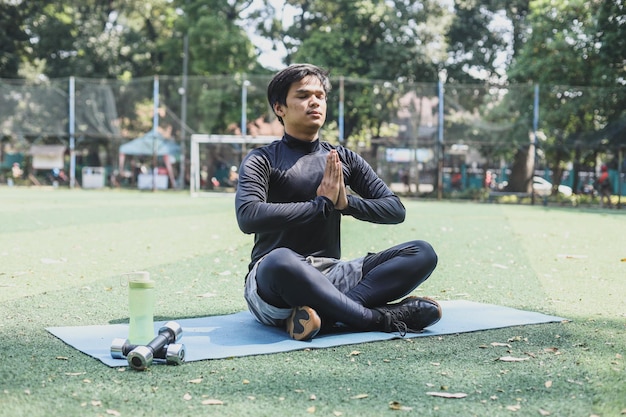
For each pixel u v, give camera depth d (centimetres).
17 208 1419
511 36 3186
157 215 1284
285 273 342
